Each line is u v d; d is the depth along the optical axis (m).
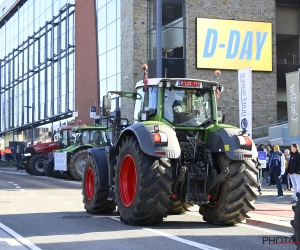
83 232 10.61
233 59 31.44
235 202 11.12
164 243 9.34
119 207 11.73
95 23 38.19
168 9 31.28
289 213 13.52
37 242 9.53
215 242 9.47
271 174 23.44
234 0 31.52
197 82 11.88
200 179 11.12
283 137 28.41
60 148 31.11
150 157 10.80
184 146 11.48
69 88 43.88
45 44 50.16
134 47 31.39
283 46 33.31
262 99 31.95
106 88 36.09
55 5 47.50
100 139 29.00
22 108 58.03
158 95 11.76
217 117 12.02
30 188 22.97
